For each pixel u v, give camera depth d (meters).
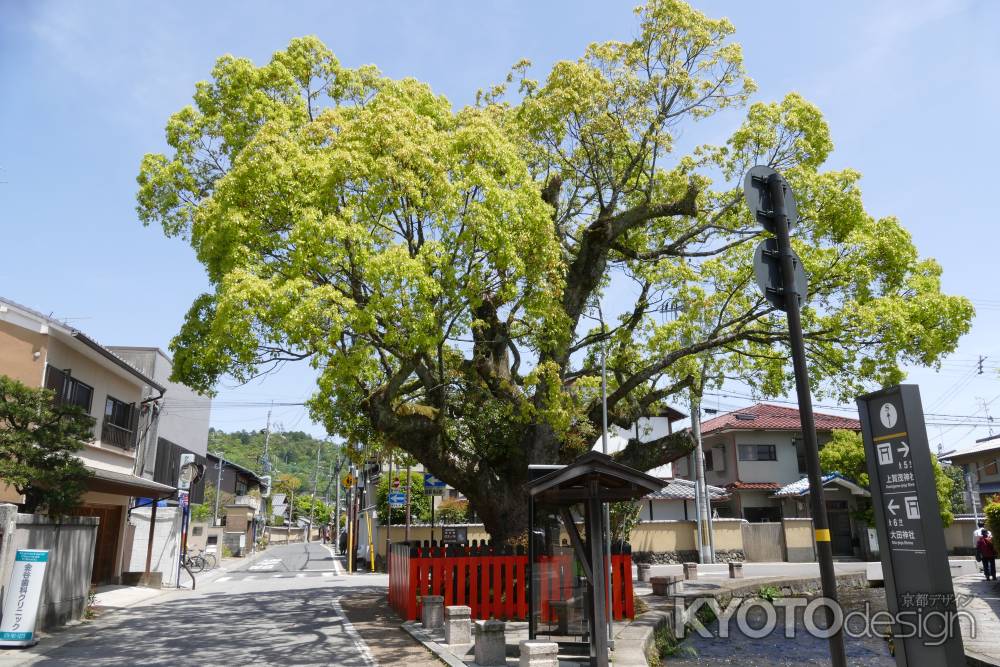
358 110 12.96
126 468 21.81
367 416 15.17
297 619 13.44
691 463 40.06
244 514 48.66
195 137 13.87
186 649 10.23
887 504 6.19
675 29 15.12
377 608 15.09
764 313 15.62
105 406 20.28
